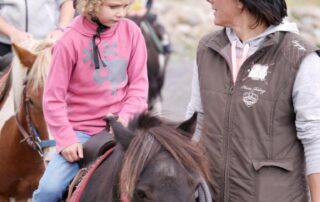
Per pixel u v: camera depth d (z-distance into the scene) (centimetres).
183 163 411
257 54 467
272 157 465
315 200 455
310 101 453
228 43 481
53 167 501
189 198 399
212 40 488
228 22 476
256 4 461
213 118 477
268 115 462
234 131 470
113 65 511
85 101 511
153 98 1052
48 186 496
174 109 1260
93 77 508
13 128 608
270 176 466
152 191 397
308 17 1962
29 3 681
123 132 438
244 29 473
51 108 497
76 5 505
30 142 590
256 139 466
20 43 612
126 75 521
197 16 1889
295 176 469
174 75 1512
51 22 692
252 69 467
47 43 595
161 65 1071
